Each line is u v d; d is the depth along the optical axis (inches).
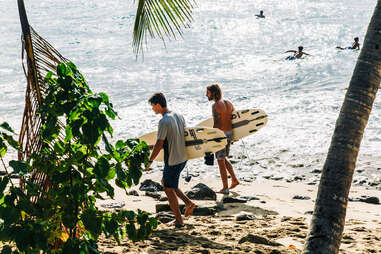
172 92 741.9
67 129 116.5
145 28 193.2
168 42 1357.0
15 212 108.1
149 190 311.3
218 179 359.3
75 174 118.2
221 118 300.7
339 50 1122.7
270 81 819.4
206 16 2014.0
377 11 129.8
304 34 1433.3
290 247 188.1
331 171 127.5
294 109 585.9
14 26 1694.1
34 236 108.4
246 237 193.0
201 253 176.2
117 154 119.9
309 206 277.1
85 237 123.2
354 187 333.7
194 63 1020.5
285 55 1080.8
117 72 928.9
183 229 217.8
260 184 340.2
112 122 556.4
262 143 453.4
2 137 117.6
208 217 247.1
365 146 425.7
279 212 261.4
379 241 202.8
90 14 2214.6
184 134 226.7
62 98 115.6
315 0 2687.0
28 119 137.4
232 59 1057.5
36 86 139.9
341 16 1879.9
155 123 546.9
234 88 765.3
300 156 409.7
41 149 127.1
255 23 1765.5
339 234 126.2
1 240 107.6
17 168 111.9
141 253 174.7
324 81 802.2
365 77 127.7
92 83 824.3
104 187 119.5
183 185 339.3
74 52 1181.7
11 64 973.2
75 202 116.9
